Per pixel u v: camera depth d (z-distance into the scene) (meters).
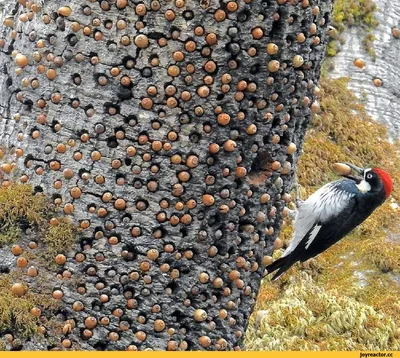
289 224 18.08
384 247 19.08
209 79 7.70
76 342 7.90
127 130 7.84
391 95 25.80
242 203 8.23
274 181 8.54
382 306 17.20
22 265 7.90
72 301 7.89
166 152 7.82
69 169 7.96
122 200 7.88
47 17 8.05
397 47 27.09
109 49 7.77
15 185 8.20
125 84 7.78
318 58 8.77
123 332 7.97
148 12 7.62
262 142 8.23
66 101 7.99
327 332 15.40
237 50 7.68
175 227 7.95
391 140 24.48
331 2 8.78
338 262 18.84
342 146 22.88
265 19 7.73
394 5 27.91
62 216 7.99
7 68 8.76
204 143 7.84
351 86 25.22
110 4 7.73
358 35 26.45
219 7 7.55
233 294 8.41
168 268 7.97
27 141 8.23
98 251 7.92
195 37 7.60
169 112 7.77
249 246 8.45
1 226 8.05
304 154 21.44
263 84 7.95
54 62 8.00
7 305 7.73
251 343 14.89
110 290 7.93
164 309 8.03
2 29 8.86
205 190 7.95
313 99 9.05
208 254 8.12
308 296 16.48
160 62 7.68
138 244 7.91
